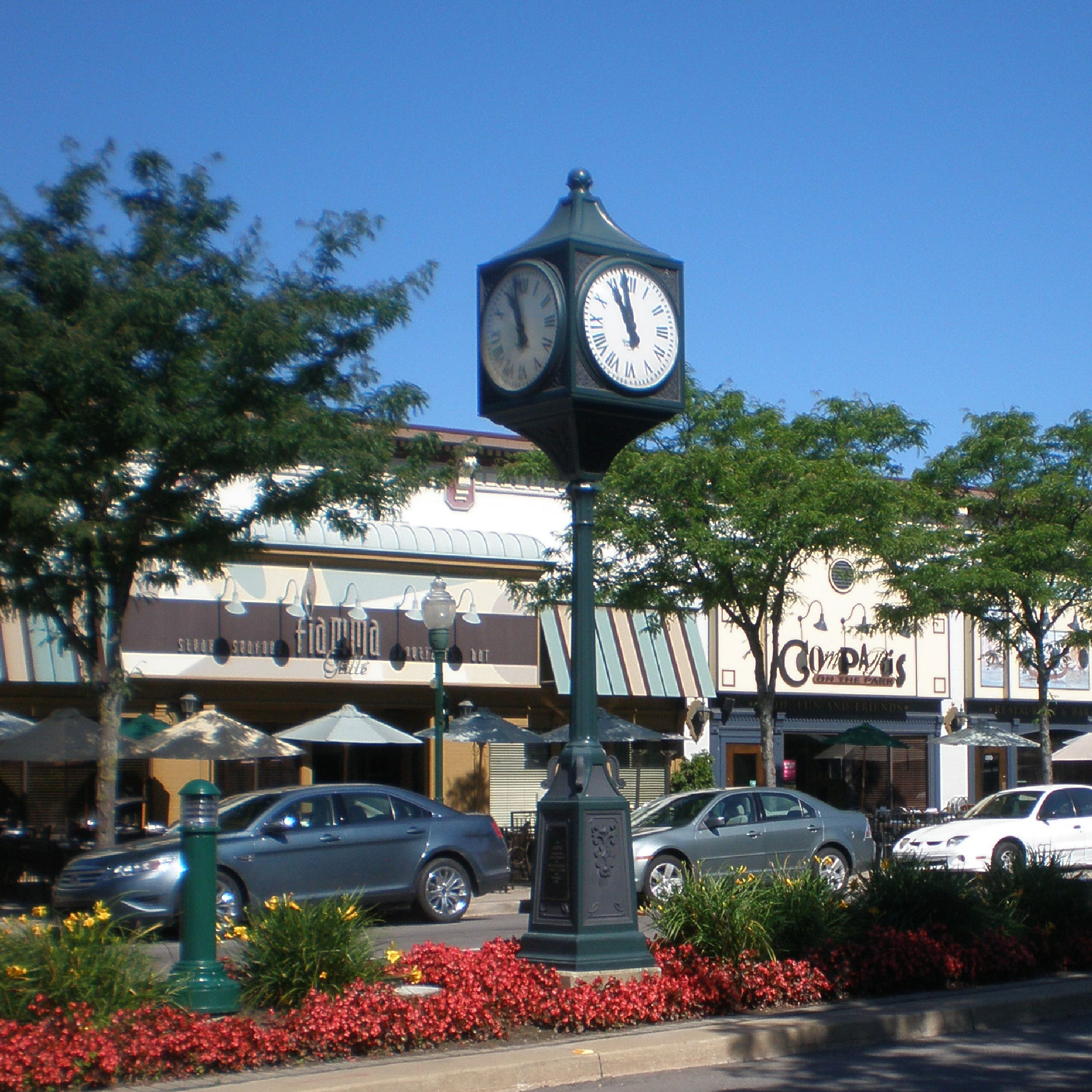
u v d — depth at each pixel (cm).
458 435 2738
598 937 955
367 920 981
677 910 1050
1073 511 2519
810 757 3125
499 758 2673
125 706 2317
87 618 1772
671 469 2127
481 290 1044
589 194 1028
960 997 1048
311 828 1652
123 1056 761
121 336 1594
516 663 2656
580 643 998
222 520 1727
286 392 1689
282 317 1672
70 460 1600
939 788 3275
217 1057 786
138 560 1723
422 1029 843
